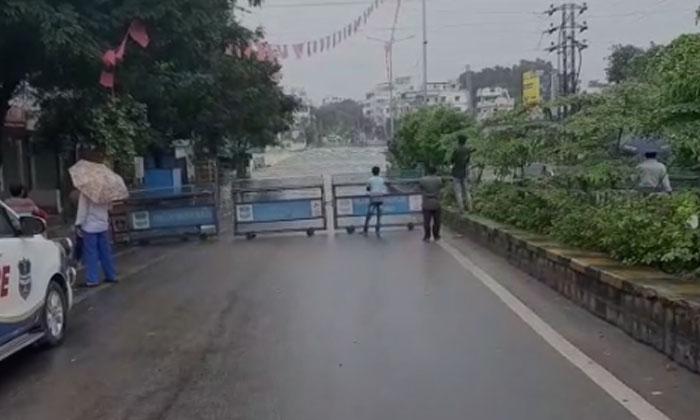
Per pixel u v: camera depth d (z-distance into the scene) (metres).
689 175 11.45
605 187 12.58
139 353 7.80
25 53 12.78
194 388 6.53
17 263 7.27
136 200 20.09
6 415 6.02
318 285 11.67
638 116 10.88
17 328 7.18
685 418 5.43
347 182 22.08
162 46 14.02
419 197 21.05
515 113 16.98
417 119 31.81
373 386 6.40
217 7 14.73
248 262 14.93
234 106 34.41
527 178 16.69
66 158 27.61
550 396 6.00
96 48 12.03
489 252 15.16
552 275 10.64
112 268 12.86
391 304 9.91
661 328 7.06
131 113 25.91
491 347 7.54
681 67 8.37
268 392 6.34
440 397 6.07
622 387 6.15
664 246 8.48
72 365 7.44
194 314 9.72
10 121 22.64
